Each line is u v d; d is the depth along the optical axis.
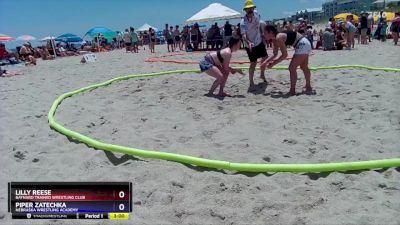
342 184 4.07
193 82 9.62
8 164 4.91
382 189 3.97
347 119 6.05
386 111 6.37
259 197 3.88
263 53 8.44
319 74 9.99
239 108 6.80
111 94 8.47
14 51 25.00
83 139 5.41
